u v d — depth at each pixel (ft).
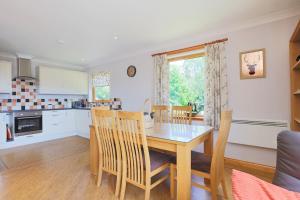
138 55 13.50
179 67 11.76
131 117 5.36
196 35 10.09
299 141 3.45
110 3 6.70
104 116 6.31
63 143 13.55
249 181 2.55
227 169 8.42
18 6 6.78
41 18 7.83
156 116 9.95
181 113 9.25
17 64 13.83
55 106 16.78
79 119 16.16
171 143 5.23
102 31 9.44
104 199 6.05
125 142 5.78
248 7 7.12
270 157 8.02
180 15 7.73
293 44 6.88
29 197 6.15
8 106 13.82
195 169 5.56
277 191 2.38
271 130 7.68
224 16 7.88
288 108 7.55
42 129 14.29
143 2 6.66
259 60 8.20
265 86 8.07
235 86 8.90
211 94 9.55
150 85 12.78
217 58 9.36
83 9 7.11
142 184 5.46
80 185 7.00
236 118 8.59
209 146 7.05
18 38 10.31
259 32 8.21
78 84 17.48
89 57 15.21
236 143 8.75
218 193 6.39
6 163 9.34
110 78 15.85
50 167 8.79
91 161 8.11
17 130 12.81
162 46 11.93
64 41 10.94
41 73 14.78
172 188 6.07
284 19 7.59
